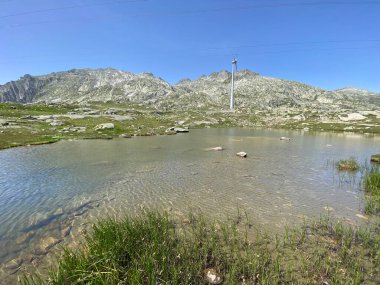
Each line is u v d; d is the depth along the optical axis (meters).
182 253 9.80
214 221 13.53
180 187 20.11
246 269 9.15
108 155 34.88
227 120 135.25
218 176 23.59
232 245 10.89
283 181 21.83
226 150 40.53
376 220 13.60
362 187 19.89
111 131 68.00
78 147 42.34
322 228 12.60
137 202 16.86
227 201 16.88
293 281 8.49
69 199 17.50
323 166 28.14
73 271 7.83
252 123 127.06
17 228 13.14
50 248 11.16
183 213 14.86
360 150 41.34
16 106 133.25
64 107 160.75
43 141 47.56
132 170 25.97
